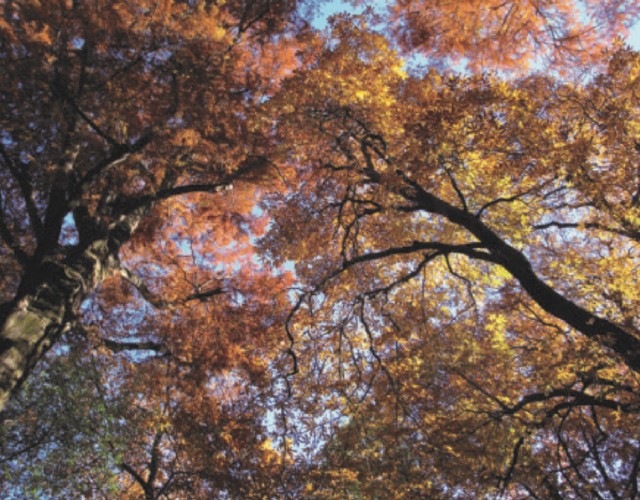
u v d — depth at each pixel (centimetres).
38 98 969
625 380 890
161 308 1247
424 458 1002
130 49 1045
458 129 791
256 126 1008
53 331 895
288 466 1102
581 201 944
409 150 798
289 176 1241
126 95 1034
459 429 951
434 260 1135
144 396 1205
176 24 1045
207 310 1445
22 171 1088
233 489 1115
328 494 991
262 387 1218
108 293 1483
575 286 988
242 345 1377
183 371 1314
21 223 1245
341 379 1030
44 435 841
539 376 918
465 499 1049
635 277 933
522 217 904
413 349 1060
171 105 1058
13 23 919
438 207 853
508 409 854
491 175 894
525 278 782
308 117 935
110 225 1115
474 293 1125
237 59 1271
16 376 799
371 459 998
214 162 1197
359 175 993
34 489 802
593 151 841
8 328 841
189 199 1473
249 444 1178
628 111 802
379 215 1062
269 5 1422
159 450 1321
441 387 1086
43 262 979
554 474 987
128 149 1074
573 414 1077
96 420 875
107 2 966
